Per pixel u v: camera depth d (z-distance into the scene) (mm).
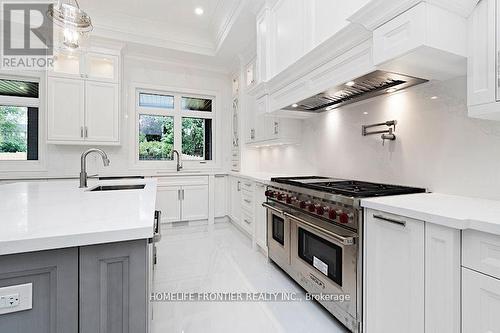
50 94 3453
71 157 3836
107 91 3732
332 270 1772
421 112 1806
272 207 2490
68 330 803
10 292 743
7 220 939
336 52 1795
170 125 4609
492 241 974
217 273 2523
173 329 1682
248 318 1810
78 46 2309
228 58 4340
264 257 2934
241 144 4242
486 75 1241
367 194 1563
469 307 1041
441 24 1259
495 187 1428
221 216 4523
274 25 2682
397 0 1283
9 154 3662
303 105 2498
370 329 1465
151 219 969
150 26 3820
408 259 1242
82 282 813
